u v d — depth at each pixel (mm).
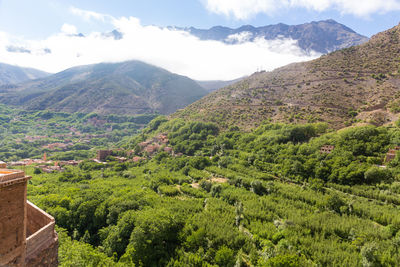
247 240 47781
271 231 49094
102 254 45156
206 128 144625
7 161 156250
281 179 79875
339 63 162625
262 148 99875
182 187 81000
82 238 57625
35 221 24016
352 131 87062
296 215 54125
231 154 109438
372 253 39094
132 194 70000
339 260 39656
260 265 40469
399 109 102312
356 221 50062
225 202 66250
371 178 64000
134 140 191750
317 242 45688
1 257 15398
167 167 115375
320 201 59688
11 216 15977
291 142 99062
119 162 140000
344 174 68500
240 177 79312
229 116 158250
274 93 167000
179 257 47062
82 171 123375
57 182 96000
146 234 48781
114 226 55938
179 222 54281
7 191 15539
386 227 46844
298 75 176000
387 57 145750
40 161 149500
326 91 141125
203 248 48062
